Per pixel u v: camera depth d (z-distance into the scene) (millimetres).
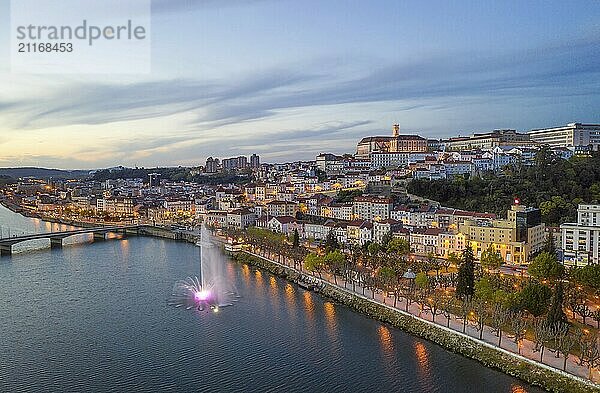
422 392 194750
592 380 184750
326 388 199375
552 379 191500
